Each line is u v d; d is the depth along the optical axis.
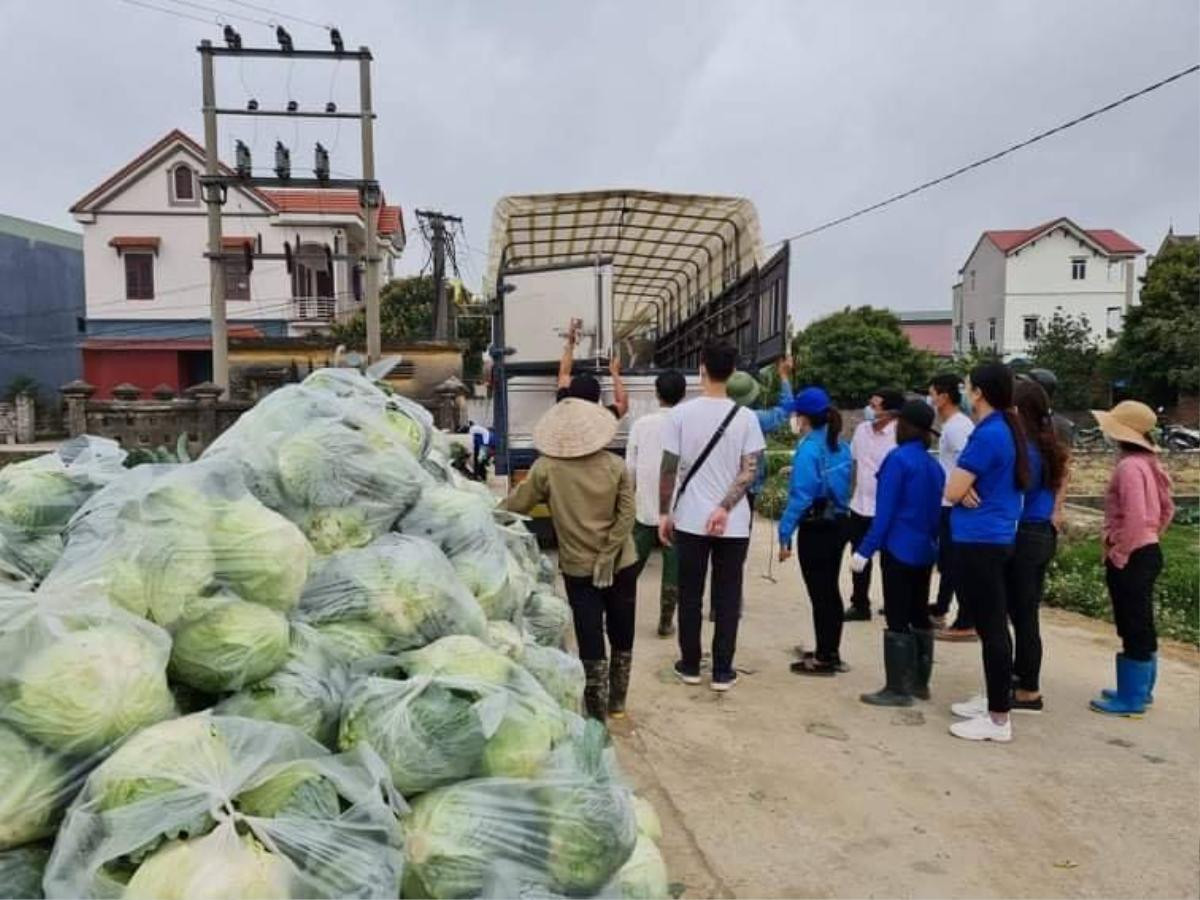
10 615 1.81
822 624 6.09
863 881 3.58
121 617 1.93
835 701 5.60
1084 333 41.53
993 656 4.92
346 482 2.90
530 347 9.63
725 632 5.66
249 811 1.68
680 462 5.68
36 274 37.28
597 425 4.98
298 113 17.64
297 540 2.31
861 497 7.37
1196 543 12.77
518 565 3.77
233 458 2.72
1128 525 5.30
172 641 2.02
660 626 7.07
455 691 2.04
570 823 1.89
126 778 1.63
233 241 35.56
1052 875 3.63
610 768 2.09
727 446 5.57
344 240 36.97
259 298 36.22
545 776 1.96
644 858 2.25
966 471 4.86
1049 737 5.04
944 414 6.82
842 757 4.75
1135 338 35.12
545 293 9.60
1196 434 29.25
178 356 36.16
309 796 1.71
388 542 2.73
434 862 1.80
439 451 4.20
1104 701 5.48
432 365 21.25
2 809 1.63
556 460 5.00
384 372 4.43
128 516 2.16
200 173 35.88
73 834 1.58
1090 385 39.25
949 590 7.20
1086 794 4.34
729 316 11.68
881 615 7.87
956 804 4.23
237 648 2.03
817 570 6.05
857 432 7.46
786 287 8.98
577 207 10.74
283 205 36.47
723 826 4.01
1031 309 58.22
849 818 4.09
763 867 3.68
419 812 1.89
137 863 1.55
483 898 1.78
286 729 1.88
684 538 5.71
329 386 3.61
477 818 1.85
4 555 2.49
